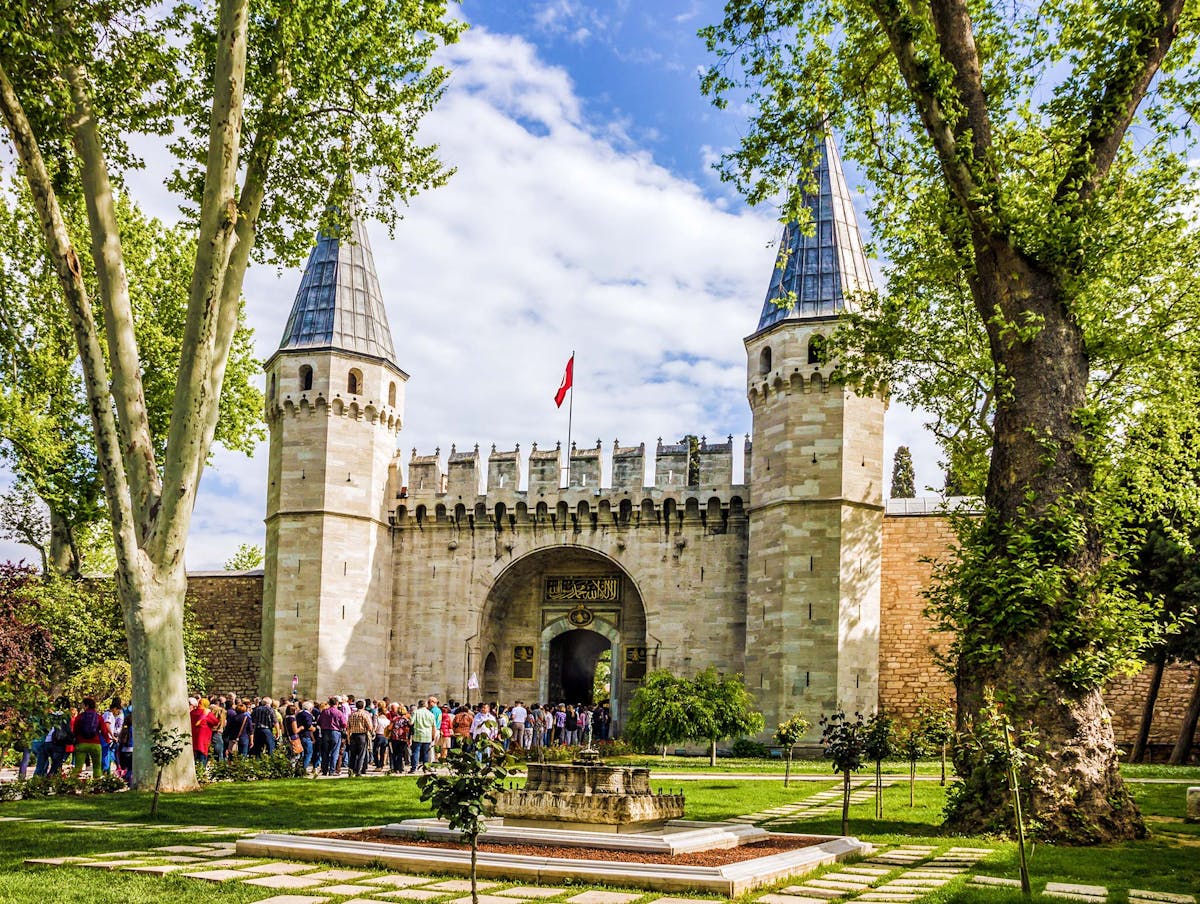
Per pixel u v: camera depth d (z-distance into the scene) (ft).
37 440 114.52
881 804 64.39
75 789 71.15
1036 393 56.39
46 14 69.77
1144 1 57.62
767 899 34.40
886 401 127.85
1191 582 99.09
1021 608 52.95
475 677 142.72
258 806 64.49
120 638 125.90
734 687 107.34
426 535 148.97
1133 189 73.67
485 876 37.86
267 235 86.22
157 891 34.14
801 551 122.93
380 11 78.64
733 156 75.25
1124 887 37.96
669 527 139.64
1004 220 56.65
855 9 72.74
